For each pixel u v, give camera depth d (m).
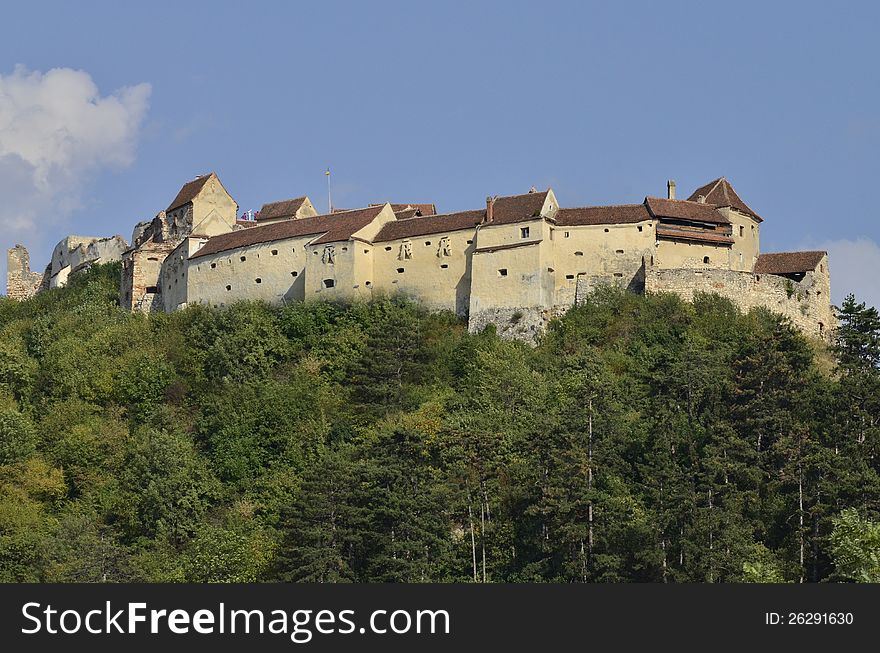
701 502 109.00
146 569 113.50
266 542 114.88
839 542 88.00
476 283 151.00
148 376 146.00
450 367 142.25
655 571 104.81
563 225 153.12
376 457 115.44
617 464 116.12
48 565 112.44
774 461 116.75
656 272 150.75
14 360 154.50
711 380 124.25
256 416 134.50
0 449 133.00
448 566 109.75
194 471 128.50
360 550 108.50
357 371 141.38
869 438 115.69
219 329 151.88
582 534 106.50
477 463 115.44
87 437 134.75
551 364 139.75
